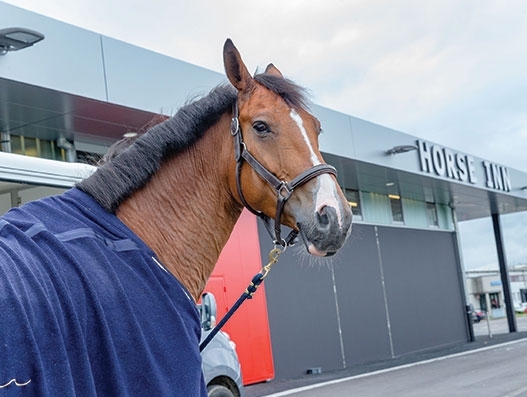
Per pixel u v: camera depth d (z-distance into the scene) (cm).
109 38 973
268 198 256
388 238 1948
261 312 1274
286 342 1445
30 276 188
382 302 1839
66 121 1030
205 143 265
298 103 261
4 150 1051
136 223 243
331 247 233
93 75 939
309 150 250
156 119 287
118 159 246
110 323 200
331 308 1625
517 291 7544
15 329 176
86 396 187
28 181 524
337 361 1598
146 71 1020
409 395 961
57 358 183
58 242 205
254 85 265
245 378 1196
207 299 597
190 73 1098
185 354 216
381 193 2012
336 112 1493
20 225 211
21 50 850
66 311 191
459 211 2558
